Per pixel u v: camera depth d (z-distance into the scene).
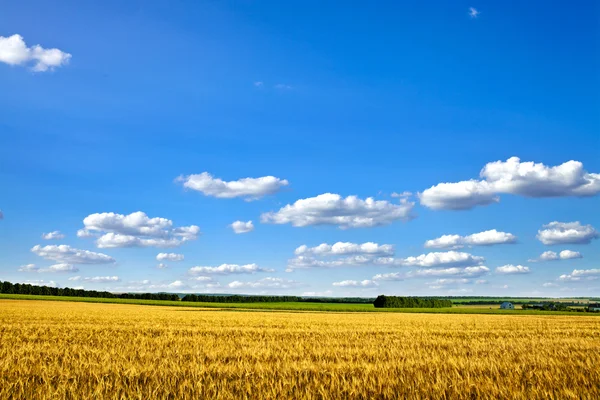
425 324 41.59
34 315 45.62
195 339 23.20
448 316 64.06
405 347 20.94
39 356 15.96
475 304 187.25
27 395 10.15
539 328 37.72
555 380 11.89
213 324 36.78
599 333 32.62
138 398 10.02
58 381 11.28
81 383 11.40
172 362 14.38
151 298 134.50
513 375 12.77
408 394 10.52
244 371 13.01
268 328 32.97
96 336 24.80
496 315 71.38
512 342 24.00
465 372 13.08
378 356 17.06
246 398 9.98
